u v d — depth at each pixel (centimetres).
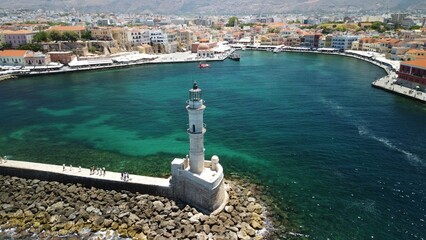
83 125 8188
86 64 16788
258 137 7088
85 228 4150
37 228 4169
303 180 5278
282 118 8350
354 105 9500
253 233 3984
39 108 9769
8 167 5381
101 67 16888
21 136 7469
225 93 11169
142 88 12369
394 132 7275
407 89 10888
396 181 5219
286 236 4028
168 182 4772
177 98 10725
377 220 4331
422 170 5538
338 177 5362
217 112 8962
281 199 4762
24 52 16438
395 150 6325
